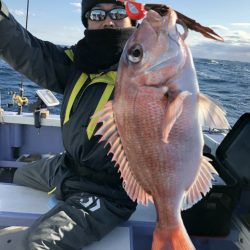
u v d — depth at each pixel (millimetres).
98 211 809
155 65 565
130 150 601
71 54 982
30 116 1480
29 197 980
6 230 893
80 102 878
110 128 597
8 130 1486
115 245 796
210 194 837
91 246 792
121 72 590
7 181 1332
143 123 583
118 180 859
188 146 588
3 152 1496
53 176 969
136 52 569
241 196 935
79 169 891
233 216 922
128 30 864
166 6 573
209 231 863
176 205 605
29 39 929
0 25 861
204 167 602
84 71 895
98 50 865
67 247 758
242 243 859
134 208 874
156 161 594
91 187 862
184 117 578
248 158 923
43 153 1526
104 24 877
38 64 943
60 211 800
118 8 868
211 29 532
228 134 1054
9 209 904
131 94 583
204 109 576
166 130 547
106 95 850
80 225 779
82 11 932
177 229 597
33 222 859
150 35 566
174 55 561
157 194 609
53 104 1438
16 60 917
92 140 845
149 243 912
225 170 943
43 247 729
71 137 883
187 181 602
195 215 850
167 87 567
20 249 743
